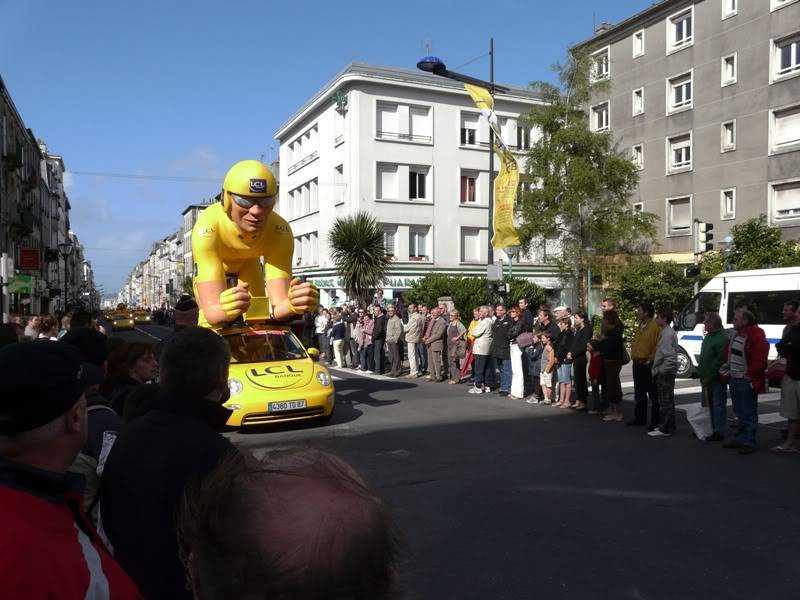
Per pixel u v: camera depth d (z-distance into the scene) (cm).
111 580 154
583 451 823
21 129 4159
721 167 2833
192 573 105
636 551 494
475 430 966
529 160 2777
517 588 433
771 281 1452
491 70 1972
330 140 3656
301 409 973
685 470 728
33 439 160
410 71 3644
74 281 9269
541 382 1216
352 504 97
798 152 2547
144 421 238
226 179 1031
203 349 247
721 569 461
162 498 215
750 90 2708
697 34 2922
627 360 1041
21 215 4050
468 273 3641
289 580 91
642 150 3216
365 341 1873
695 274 1875
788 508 593
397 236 3506
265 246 1102
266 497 97
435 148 3581
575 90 2695
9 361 161
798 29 2525
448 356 1582
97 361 375
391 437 922
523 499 624
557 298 3862
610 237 2658
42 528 144
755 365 795
